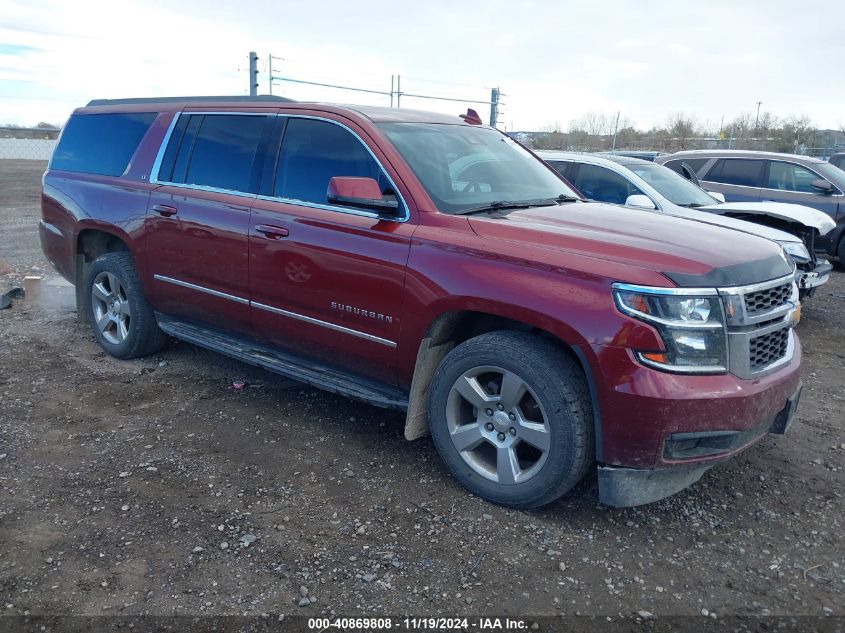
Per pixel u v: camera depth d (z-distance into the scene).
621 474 3.11
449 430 3.59
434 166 3.97
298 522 3.29
